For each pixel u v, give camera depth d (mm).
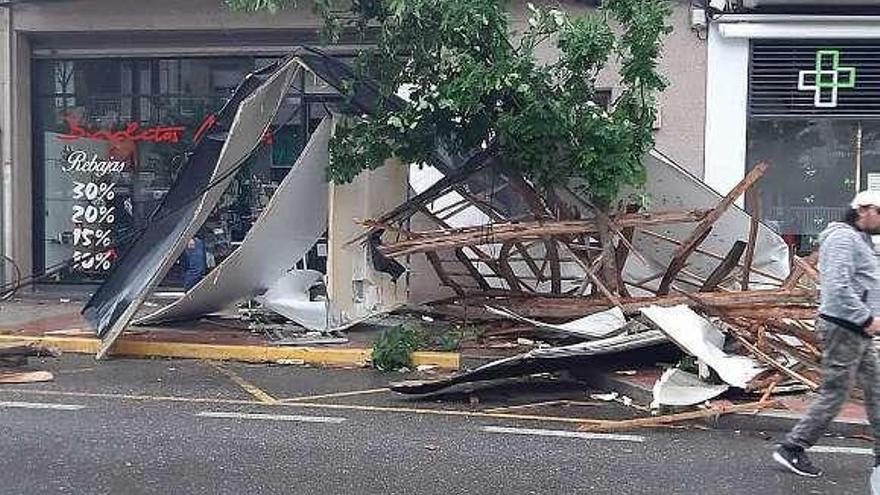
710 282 11531
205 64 16156
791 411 8164
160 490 6281
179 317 12953
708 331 9258
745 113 14148
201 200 11367
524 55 10695
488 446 7516
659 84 10977
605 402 9141
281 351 11328
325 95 15047
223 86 16125
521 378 10039
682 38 14133
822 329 6656
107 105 16453
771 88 14180
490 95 10734
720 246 11984
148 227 12266
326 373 10688
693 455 7293
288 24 15352
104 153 16500
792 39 14039
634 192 11305
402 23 10781
